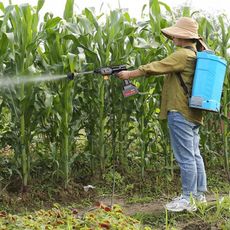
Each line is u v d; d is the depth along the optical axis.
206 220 8.98
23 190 10.66
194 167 9.73
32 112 10.59
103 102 11.87
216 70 9.30
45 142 11.82
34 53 10.55
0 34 9.79
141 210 10.30
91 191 11.38
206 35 13.01
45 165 11.77
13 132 10.62
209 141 13.77
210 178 12.74
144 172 12.67
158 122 12.62
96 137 12.25
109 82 11.91
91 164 12.23
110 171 12.22
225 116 12.84
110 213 7.56
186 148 9.66
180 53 9.37
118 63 11.67
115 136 12.05
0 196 10.28
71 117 11.44
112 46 11.73
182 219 9.41
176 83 9.50
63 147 11.11
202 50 10.06
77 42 10.87
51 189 10.96
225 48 12.92
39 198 10.64
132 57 12.87
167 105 9.69
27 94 10.15
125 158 12.70
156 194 11.45
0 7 10.39
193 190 9.80
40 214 7.73
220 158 13.94
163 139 12.30
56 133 11.30
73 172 12.23
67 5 11.48
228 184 12.43
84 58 10.63
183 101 9.46
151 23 11.91
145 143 12.24
